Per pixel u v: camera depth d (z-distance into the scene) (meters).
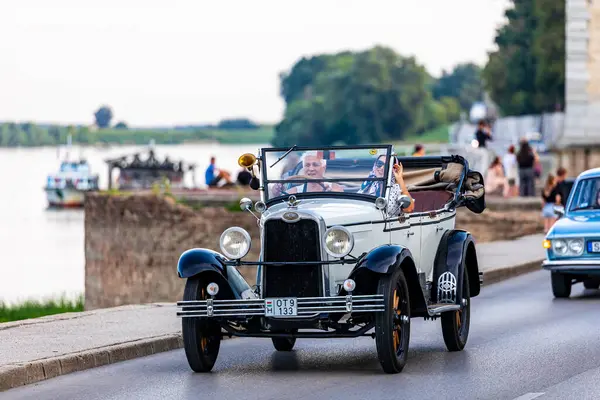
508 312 30.41
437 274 23.50
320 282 20.45
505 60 196.38
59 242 132.00
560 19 177.00
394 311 20.55
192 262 20.83
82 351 22.00
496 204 70.19
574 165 92.56
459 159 25.86
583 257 32.69
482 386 19.22
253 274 61.84
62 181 189.88
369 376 20.41
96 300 72.94
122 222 70.81
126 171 117.88
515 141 124.88
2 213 182.88
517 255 46.97
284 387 19.39
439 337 25.84
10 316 53.09
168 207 68.81
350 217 20.91
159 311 28.78
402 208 22.12
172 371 21.31
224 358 23.03
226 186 81.50
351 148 22.27
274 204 22.23
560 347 23.64
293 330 20.67
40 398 18.77
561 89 180.12
